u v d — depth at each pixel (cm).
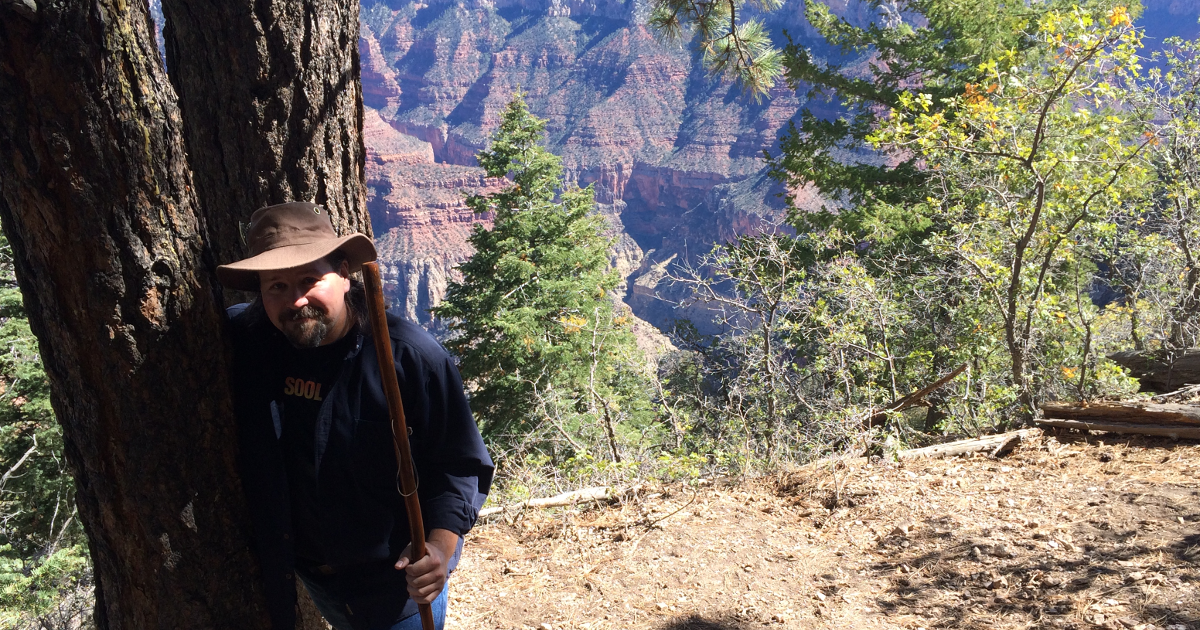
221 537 197
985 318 967
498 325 1839
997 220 956
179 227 183
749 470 508
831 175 1853
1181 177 1165
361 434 198
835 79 1878
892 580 359
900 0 1877
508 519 464
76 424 184
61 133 162
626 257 13525
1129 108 1209
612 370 1561
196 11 280
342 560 206
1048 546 363
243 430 200
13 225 171
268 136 290
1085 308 998
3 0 152
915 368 1015
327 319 192
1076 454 479
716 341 1088
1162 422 486
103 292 172
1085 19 787
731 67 575
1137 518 374
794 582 367
